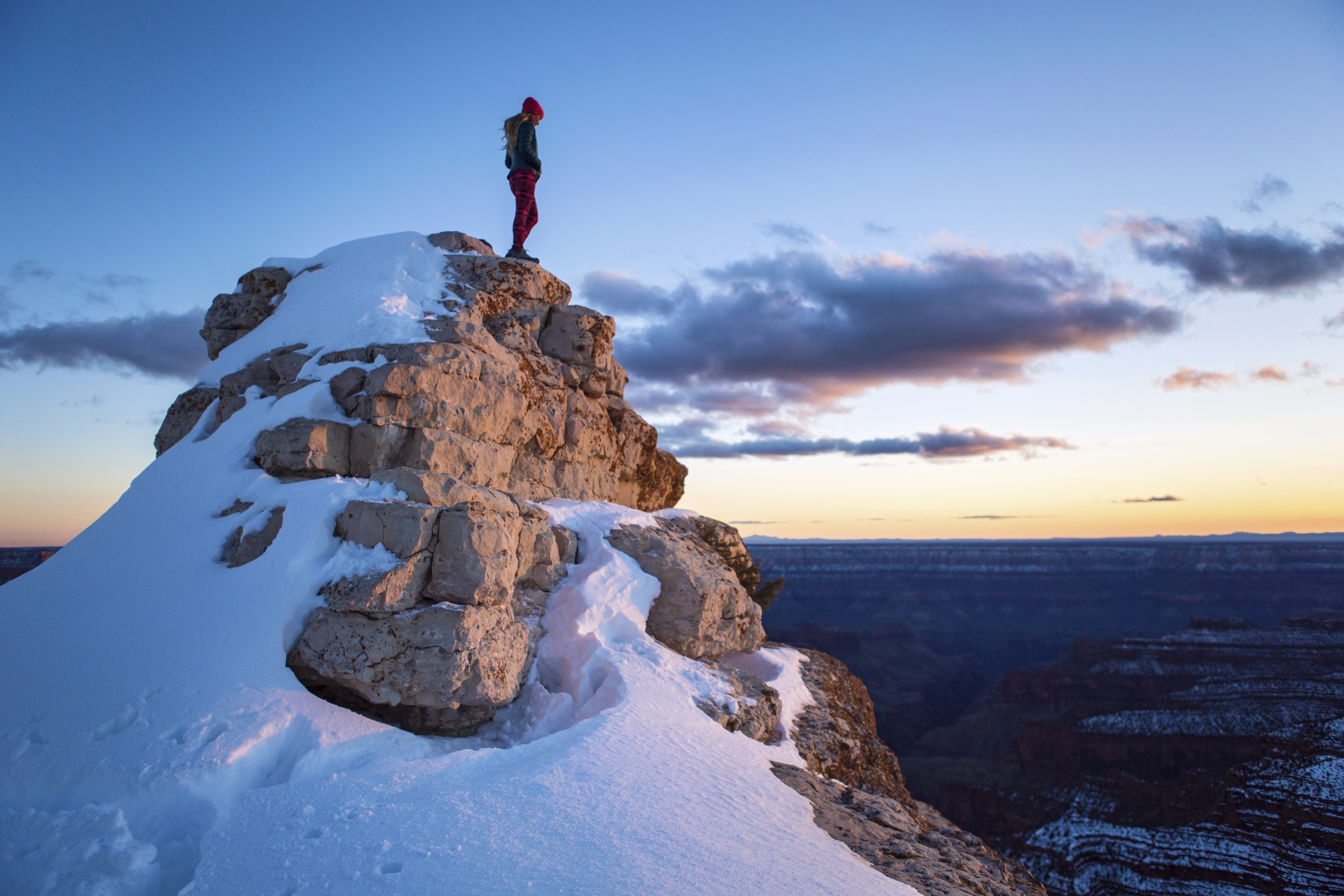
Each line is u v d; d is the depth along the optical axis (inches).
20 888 205.6
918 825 387.9
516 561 386.3
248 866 209.3
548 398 590.6
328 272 577.0
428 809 240.8
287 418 433.7
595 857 221.9
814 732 522.6
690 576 525.7
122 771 258.2
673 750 341.1
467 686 345.1
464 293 563.5
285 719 295.1
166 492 430.9
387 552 349.1
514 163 692.1
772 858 251.9
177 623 334.0
